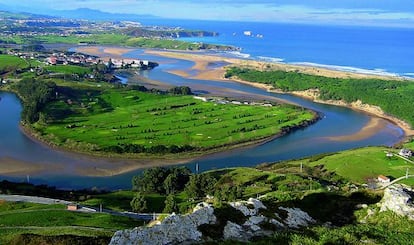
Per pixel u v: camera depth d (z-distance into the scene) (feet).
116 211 375.04
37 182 512.63
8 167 553.64
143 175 485.56
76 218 314.96
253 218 172.14
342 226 179.42
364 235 159.33
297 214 183.93
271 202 190.49
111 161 585.63
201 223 162.91
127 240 150.92
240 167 541.34
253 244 149.48
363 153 587.27
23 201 379.55
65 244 212.43
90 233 262.26
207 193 424.05
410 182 468.75
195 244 152.87
